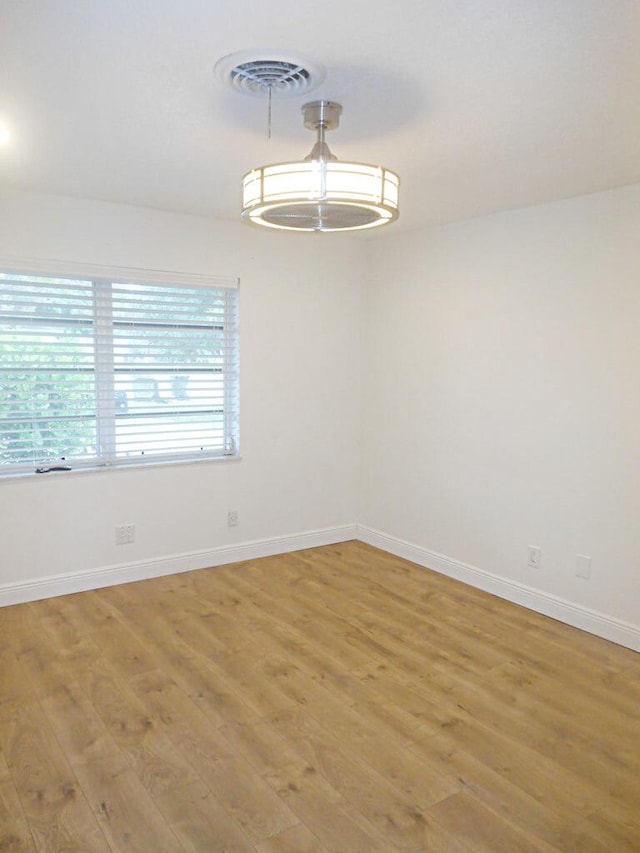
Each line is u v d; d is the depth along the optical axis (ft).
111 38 5.60
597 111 7.23
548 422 11.56
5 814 6.55
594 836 6.37
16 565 11.82
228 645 10.38
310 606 12.07
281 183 6.19
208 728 8.09
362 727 8.18
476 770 7.36
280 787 7.02
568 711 8.61
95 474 12.50
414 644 10.55
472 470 13.12
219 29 5.44
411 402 14.48
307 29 5.42
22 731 7.94
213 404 14.07
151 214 12.57
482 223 12.51
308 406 15.14
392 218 6.94
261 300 14.14
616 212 10.29
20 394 11.78
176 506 13.56
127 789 6.95
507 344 12.20
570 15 5.16
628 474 10.39
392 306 14.85
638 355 10.14
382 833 6.37
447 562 13.82
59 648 10.14
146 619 11.30
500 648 10.45
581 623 11.21
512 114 7.32
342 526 16.10
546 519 11.71
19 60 6.06
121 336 12.75
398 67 6.15
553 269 11.30
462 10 5.09
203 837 6.29
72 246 11.78
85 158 9.24
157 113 7.41
